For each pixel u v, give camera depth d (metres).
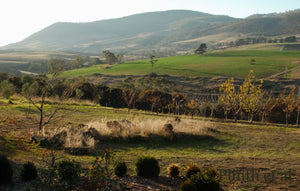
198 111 37.91
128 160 13.12
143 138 17.62
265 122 33.22
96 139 16.45
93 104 38.50
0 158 8.32
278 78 92.94
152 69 125.25
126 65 144.25
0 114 22.52
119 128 18.08
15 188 7.95
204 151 16.25
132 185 9.30
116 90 43.09
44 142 13.96
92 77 112.50
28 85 36.88
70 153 13.29
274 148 17.67
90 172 9.02
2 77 51.22
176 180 10.43
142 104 40.47
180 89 88.44
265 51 174.00
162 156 14.35
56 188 7.95
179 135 18.77
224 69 115.44
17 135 15.44
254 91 32.19
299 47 193.88
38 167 9.99
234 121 31.06
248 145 18.34
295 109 32.88
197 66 126.44
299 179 11.19
